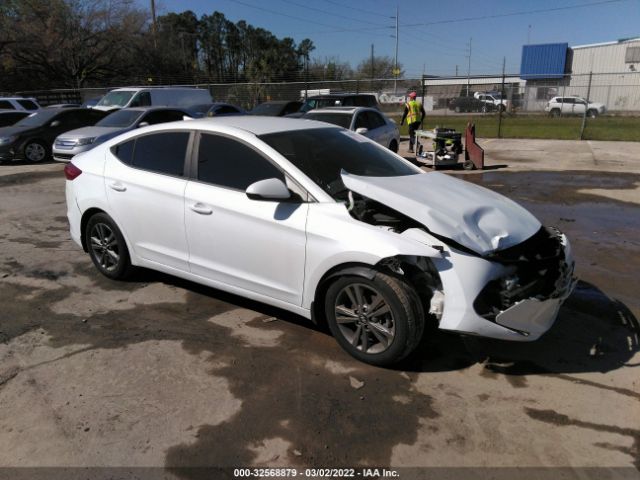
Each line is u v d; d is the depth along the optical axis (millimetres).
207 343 3717
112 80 37969
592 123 26609
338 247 3248
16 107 21469
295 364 3443
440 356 3535
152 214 4246
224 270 3916
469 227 3234
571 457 2596
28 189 9789
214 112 17344
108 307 4312
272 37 72500
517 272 3285
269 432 2789
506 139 19609
